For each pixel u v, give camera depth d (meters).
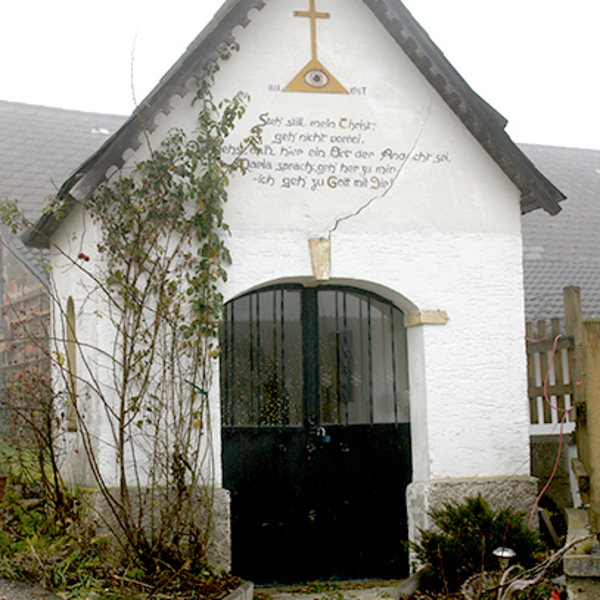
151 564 6.99
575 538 6.57
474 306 8.59
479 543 7.07
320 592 7.99
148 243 7.74
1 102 16.30
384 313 8.93
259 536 8.35
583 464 6.65
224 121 7.85
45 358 10.33
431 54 8.38
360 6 8.59
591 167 18.11
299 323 8.71
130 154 7.75
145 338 7.66
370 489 8.66
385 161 8.53
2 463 8.87
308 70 8.42
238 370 8.48
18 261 11.91
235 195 8.13
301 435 8.56
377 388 8.81
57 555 6.97
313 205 8.31
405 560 8.62
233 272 8.05
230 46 8.03
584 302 13.14
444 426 8.37
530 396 9.96
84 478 8.14
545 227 15.34
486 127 8.52
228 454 8.37
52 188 13.80
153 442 7.55
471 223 8.68
